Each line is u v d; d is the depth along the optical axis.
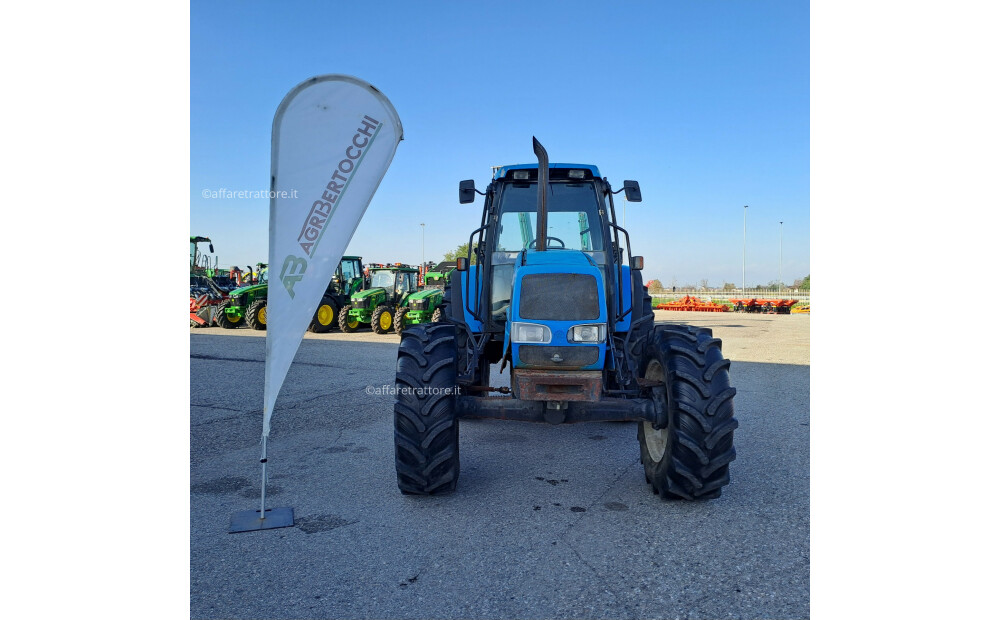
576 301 3.63
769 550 3.03
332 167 3.61
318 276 3.61
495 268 4.66
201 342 12.04
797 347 12.18
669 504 3.67
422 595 2.63
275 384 3.53
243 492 3.92
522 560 2.95
